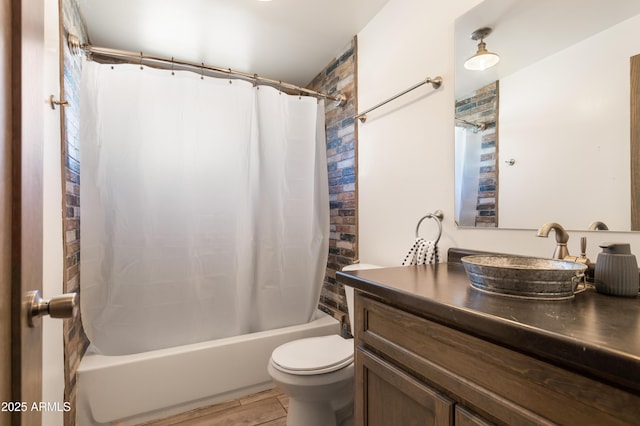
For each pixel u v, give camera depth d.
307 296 2.19
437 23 1.42
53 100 1.10
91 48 1.62
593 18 0.92
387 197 1.75
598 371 0.45
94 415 1.49
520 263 1.01
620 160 0.86
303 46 2.15
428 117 1.47
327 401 1.41
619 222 0.86
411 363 0.81
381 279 0.98
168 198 1.79
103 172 1.66
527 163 1.08
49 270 1.04
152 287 1.75
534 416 0.54
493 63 1.19
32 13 0.46
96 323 1.64
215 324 1.90
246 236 2.02
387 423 0.90
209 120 1.89
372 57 1.86
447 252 1.36
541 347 0.52
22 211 0.41
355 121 2.03
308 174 2.20
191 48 2.14
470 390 0.65
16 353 0.40
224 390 1.77
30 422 0.43
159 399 1.62
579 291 0.80
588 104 0.93
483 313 0.62
